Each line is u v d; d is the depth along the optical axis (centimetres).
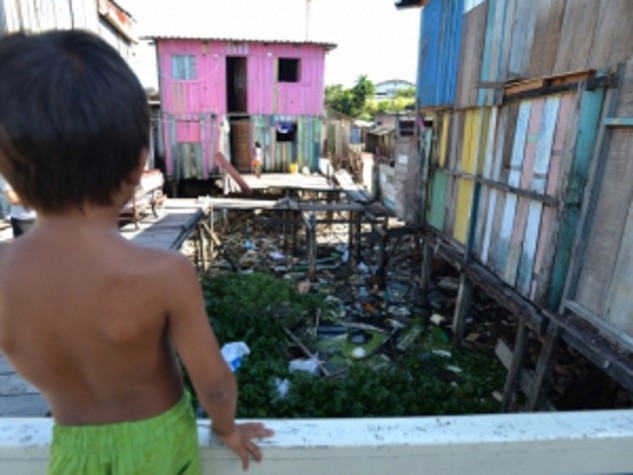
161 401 95
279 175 1808
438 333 770
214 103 1736
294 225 1233
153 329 84
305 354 705
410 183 929
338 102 3531
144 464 92
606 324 383
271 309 759
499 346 679
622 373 341
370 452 111
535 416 122
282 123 1819
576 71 410
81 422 93
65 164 73
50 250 80
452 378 643
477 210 659
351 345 754
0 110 72
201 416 445
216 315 757
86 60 75
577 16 418
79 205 78
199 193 1845
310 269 1034
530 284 505
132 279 80
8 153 74
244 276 921
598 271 400
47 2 797
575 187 423
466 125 705
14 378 380
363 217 1251
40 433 111
